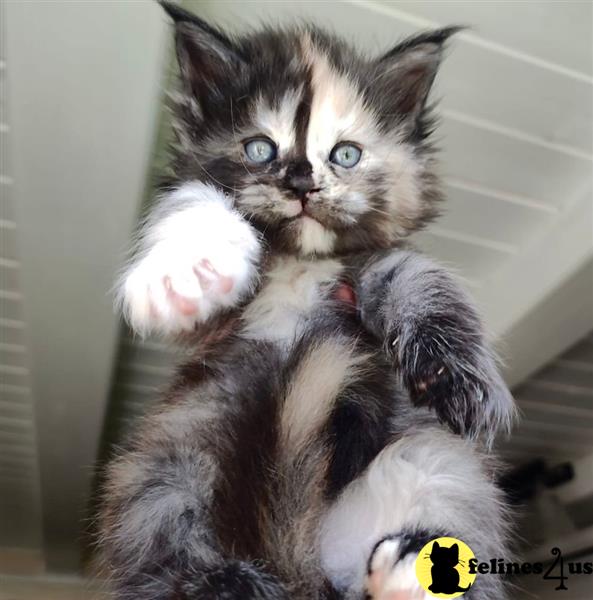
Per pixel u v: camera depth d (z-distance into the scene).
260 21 0.22
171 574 0.15
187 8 0.21
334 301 0.19
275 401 0.17
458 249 0.30
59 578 0.47
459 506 0.17
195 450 0.17
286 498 0.16
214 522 0.16
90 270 0.25
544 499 0.38
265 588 0.14
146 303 0.17
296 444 0.16
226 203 0.19
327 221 0.19
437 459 0.17
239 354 0.18
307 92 0.20
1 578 0.46
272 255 0.19
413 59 0.21
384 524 0.16
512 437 0.38
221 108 0.20
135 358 0.31
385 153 0.21
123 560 0.17
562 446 0.39
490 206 0.28
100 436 0.34
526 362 0.31
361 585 0.15
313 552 0.15
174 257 0.17
